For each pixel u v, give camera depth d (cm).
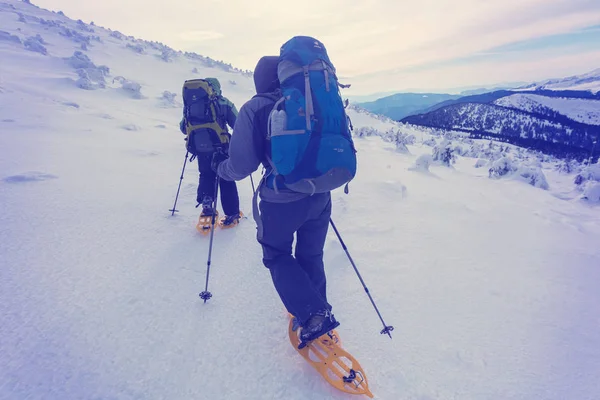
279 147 179
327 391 196
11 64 1575
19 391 179
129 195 473
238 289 294
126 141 768
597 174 902
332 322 197
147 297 271
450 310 276
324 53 203
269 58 219
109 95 1462
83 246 334
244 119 197
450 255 372
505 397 194
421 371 212
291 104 182
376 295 293
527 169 930
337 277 320
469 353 228
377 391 197
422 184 710
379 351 229
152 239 367
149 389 190
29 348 207
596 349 234
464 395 196
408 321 261
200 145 388
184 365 209
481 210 551
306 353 209
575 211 659
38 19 2817
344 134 191
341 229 427
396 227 443
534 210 602
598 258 382
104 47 2661
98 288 274
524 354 228
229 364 212
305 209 204
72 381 188
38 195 430
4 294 253
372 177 700
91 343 218
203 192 405
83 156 610
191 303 270
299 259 237
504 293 302
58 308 246
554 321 264
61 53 2103
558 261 371
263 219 211
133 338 226
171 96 1667
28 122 770
